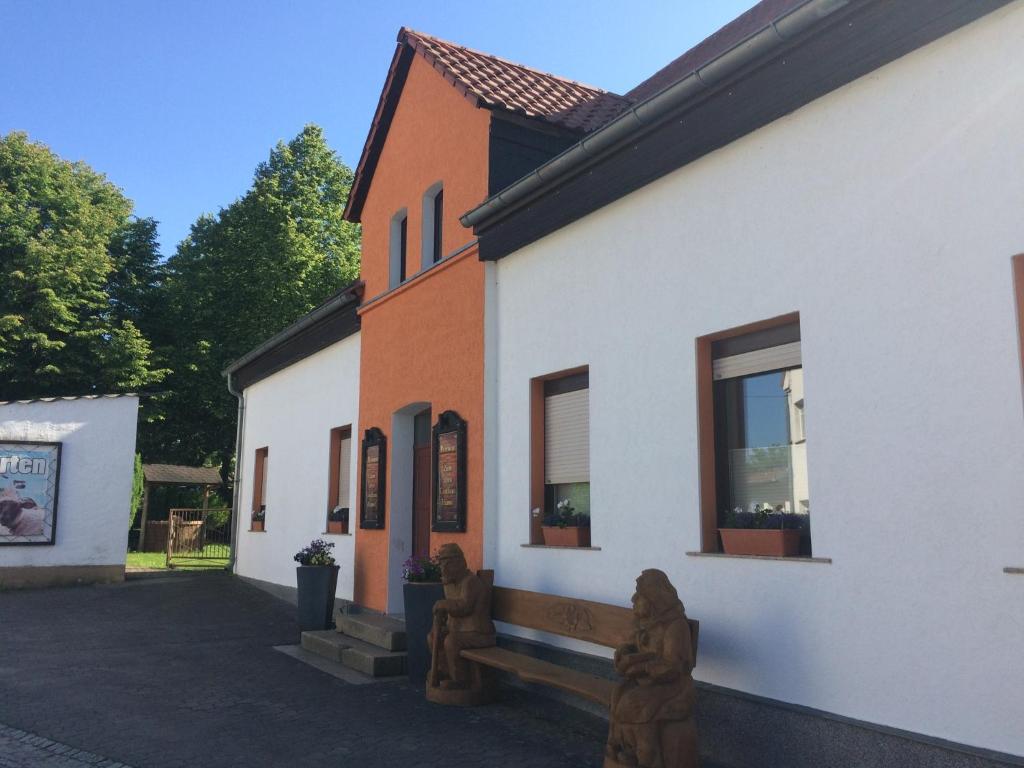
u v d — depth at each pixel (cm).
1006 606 425
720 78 593
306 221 3014
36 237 2738
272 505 1555
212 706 720
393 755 586
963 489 448
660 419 659
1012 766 412
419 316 1031
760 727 542
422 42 1041
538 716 690
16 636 1059
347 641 938
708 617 596
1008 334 436
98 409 1622
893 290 493
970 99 463
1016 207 438
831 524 513
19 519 1537
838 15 514
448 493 920
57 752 590
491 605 768
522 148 935
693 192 645
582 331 755
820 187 543
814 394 532
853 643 494
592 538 718
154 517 3147
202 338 2953
